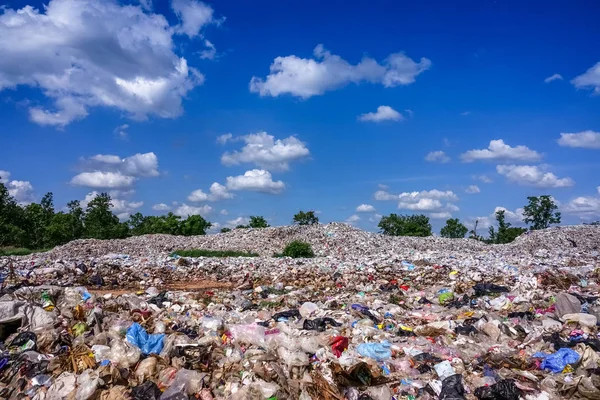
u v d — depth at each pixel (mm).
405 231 46375
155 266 22641
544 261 23641
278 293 16875
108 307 11164
